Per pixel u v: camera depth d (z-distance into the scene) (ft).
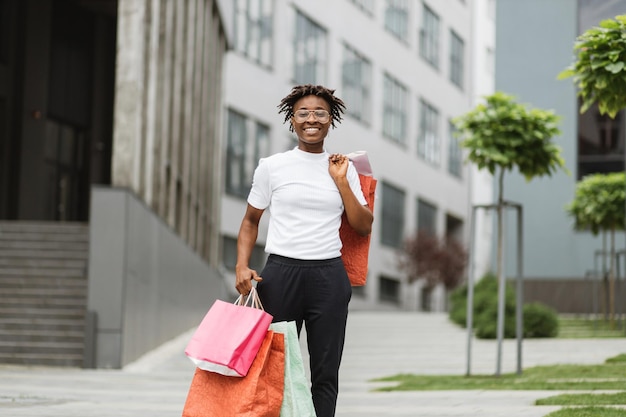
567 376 41.50
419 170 202.90
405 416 29.12
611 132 95.76
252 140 151.02
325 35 170.91
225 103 143.64
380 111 187.83
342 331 19.03
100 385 44.70
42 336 59.72
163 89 78.48
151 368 58.54
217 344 17.58
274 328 17.92
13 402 34.53
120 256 57.67
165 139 79.51
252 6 149.69
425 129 207.31
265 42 154.10
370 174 19.60
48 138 117.39
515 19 98.22
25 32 112.78
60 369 56.80
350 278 19.67
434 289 192.75
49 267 67.15
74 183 121.19
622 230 72.69
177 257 85.10
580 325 76.95
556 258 95.71
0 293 63.98
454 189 220.23
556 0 97.35
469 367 44.04
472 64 228.63
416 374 48.01
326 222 18.89
